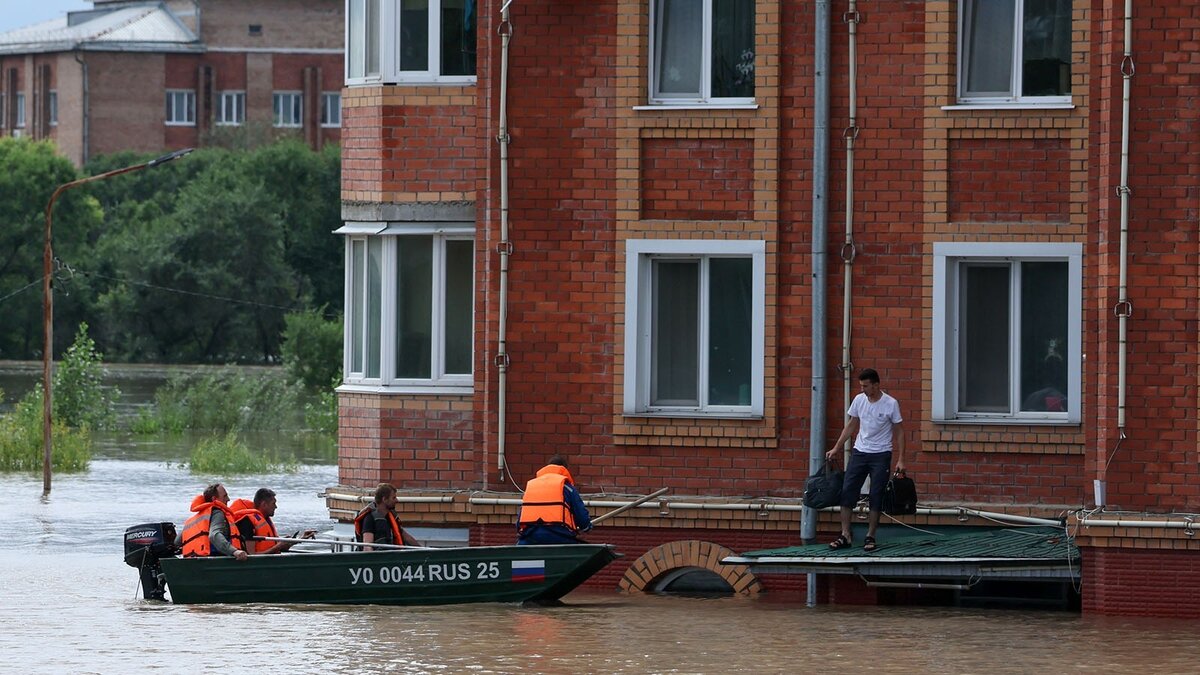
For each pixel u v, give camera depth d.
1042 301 59.03
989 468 58.69
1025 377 59.16
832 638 51.31
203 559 60.28
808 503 57.97
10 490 113.94
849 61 59.16
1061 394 58.94
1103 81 54.31
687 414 60.59
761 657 48.09
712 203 60.25
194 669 46.94
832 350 59.50
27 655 49.56
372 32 64.69
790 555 56.66
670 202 60.50
